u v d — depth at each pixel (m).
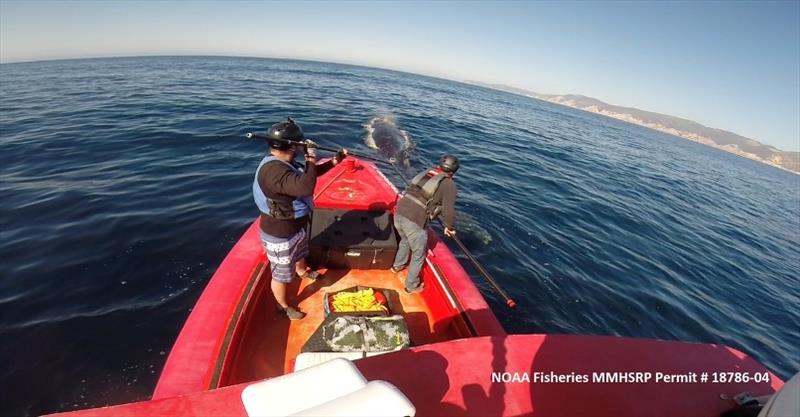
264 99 18.47
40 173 7.32
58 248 4.86
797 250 11.41
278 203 2.63
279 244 2.81
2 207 5.81
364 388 1.05
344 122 14.05
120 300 4.08
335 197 4.36
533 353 1.77
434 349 1.73
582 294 5.59
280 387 1.15
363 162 5.70
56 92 18.30
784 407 0.95
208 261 4.88
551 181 11.44
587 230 8.11
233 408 1.35
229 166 8.38
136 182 7.11
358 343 2.57
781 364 5.28
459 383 1.59
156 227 5.52
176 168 8.01
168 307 4.05
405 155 10.33
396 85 41.81
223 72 34.69
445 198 3.30
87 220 5.56
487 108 33.16
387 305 3.24
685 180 19.66
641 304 5.71
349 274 4.02
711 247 9.40
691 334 5.34
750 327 6.01
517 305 5.02
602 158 18.92
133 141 9.71
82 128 10.76
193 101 16.36
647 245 8.22
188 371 2.47
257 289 3.33
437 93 39.62
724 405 1.60
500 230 7.05
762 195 22.73
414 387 1.55
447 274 3.81
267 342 3.12
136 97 16.95
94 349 3.47
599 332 4.88
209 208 6.26
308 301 3.59
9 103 14.70
